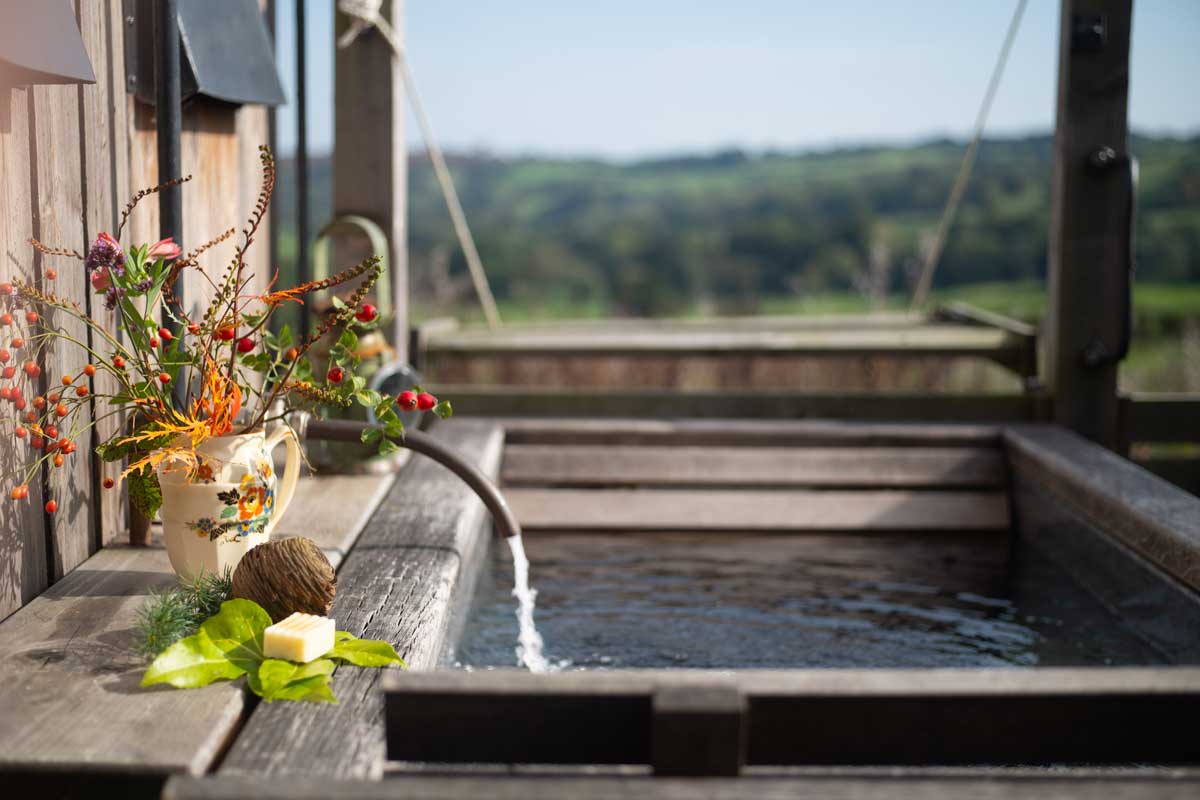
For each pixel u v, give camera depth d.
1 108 2.41
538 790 1.59
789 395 5.06
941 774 1.78
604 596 3.61
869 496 4.58
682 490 4.64
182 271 2.98
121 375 2.59
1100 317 4.90
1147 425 4.95
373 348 3.90
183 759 1.81
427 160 34.00
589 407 5.11
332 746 1.88
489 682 1.83
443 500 3.69
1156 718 1.81
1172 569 3.18
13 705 1.99
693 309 27.88
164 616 2.26
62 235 2.70
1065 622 3.40
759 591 3.69
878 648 3.15
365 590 2.76
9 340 2.45
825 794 1.58
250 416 2.89
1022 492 4.50
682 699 1.72
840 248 28.41
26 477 2.44
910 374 7.01
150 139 3.28
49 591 2.62
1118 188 4.82
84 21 2.80
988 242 25.67
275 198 4.54
